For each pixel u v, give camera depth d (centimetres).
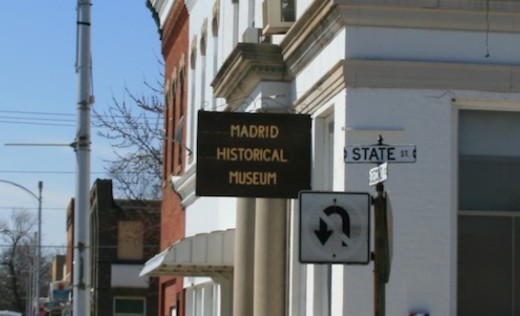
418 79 1525
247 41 1955
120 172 5312
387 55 1528
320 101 1659
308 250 1107
